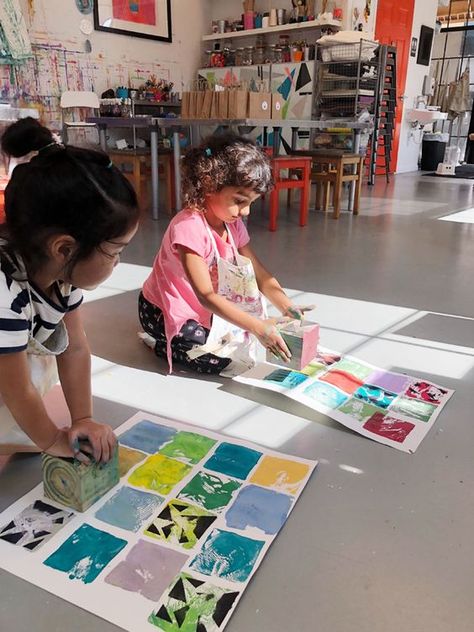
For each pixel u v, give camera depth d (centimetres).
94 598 82
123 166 514
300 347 155
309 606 82
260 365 163
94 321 203
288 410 139
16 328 84
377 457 120
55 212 72
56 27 562
